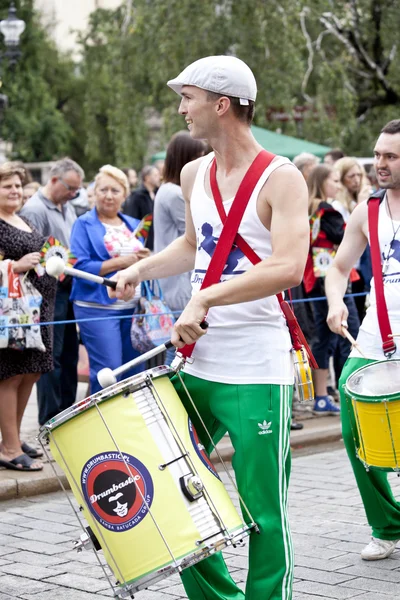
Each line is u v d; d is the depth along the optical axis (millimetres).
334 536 5066
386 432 4094
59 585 4355
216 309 3387
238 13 21312
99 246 6766
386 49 25406
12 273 6109
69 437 3135
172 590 4285
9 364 6230
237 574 4453
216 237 3389
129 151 23750
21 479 6117
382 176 4602
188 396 3371
